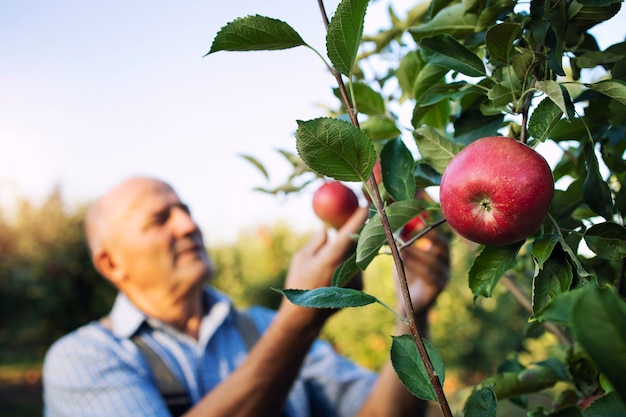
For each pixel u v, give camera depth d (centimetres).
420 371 78
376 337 798
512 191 79
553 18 85
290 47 89
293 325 178
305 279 150
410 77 133
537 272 80
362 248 90
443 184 86
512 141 83
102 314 1012
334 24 81
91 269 1011
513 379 113
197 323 267
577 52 97
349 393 278
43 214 1034
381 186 122
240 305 1019
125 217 256
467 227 84
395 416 235
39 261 999
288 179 144
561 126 107
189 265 261
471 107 106
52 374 241
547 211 81
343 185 148
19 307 1009
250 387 186
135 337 250
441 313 768
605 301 43
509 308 739
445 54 97
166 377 244
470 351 761
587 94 100
